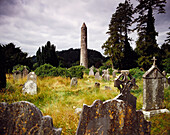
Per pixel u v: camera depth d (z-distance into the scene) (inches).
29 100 189.9
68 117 121.4
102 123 78.9
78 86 314.2
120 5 1088.2
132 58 1063.0
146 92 160.2
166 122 129.3
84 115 72.7
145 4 750.5
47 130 64.3
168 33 824.9
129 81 167.3
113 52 1051.3
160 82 169.9
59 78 389.4
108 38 1120.8
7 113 65.3
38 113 64.9
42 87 259.3
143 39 768.9
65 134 99.2
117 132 83.7
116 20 1117.1
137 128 90.4
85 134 73.2
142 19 782.5
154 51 732.7
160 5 692.7
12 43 853.8
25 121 65.4
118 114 83.6
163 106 171.8
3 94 187.8
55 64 1200.8
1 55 238.7
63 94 230.5
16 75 402.9
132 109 87.7
